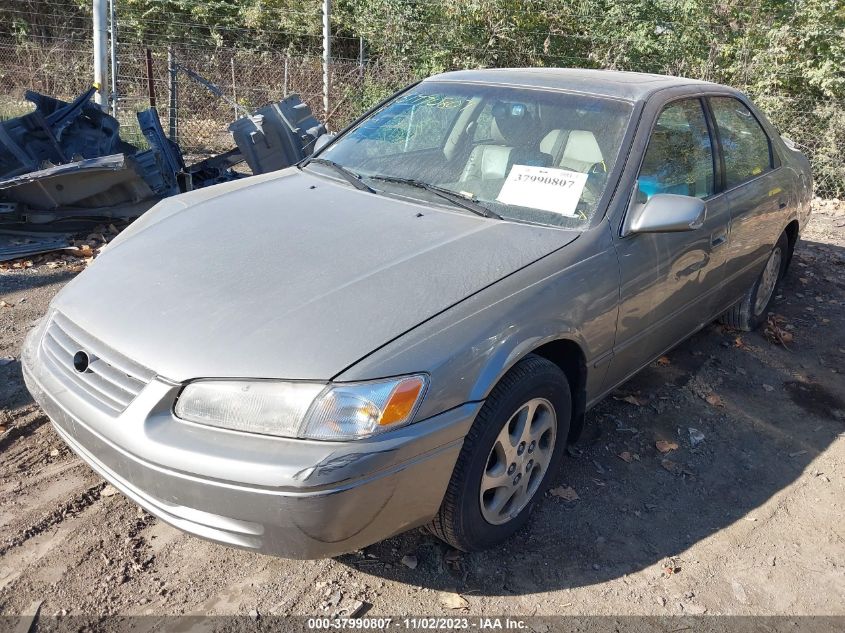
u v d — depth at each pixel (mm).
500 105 3666
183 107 10977
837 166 9352
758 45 10266
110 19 9719
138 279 2709
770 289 5234
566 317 2822
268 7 14391
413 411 2268
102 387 2422
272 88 11734
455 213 3188
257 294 2521
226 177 7242
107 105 9328
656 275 3367
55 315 2773
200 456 2160
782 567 2967
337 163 3768
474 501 2594
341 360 2240
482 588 2715
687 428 3934
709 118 4047
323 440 2158
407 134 3803
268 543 2230
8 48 12305
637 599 2730
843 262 6895
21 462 3213
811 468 3678
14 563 2645
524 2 10727
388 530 2371
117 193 6113
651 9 10578
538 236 3004
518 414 2764
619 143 3336
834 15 9992
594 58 10773
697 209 3092
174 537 2850
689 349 4855
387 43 10906
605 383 3352
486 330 2502
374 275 2619
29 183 5684
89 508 2965
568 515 3158
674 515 3236
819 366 4809
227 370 2244
